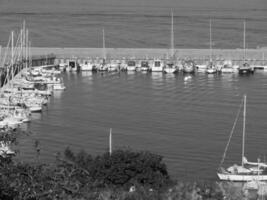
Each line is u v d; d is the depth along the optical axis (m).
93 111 143.50
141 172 63.53
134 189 51.66
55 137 113.94
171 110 144.12
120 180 62.81
